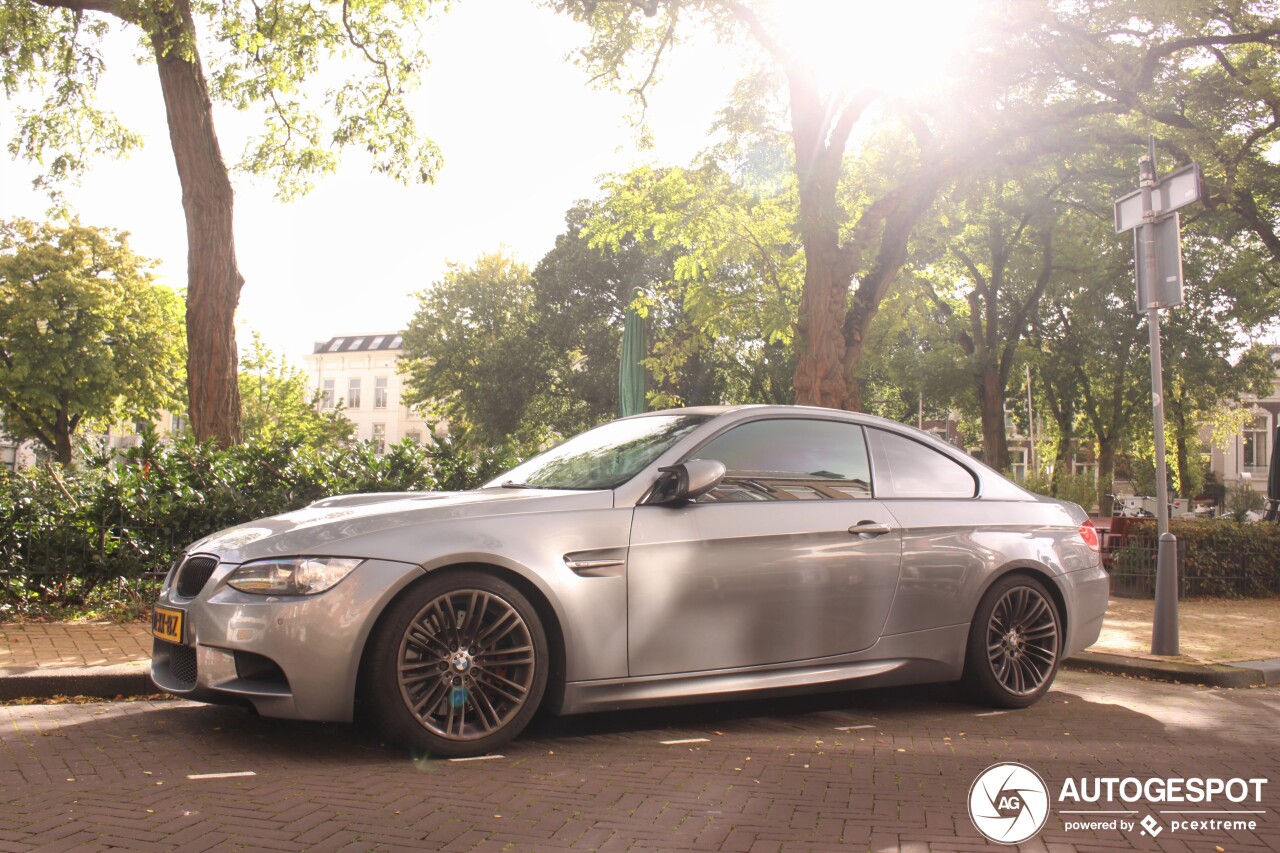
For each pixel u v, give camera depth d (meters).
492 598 3.94
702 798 3.45
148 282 36.25
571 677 4.07
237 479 7.98
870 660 4.79
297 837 2.94
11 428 34.44
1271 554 11.55
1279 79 15.30
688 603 4.32
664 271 38.88
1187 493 36.16
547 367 44.69
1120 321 28.28
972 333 28.42
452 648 3.89
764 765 3.94
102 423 36.25
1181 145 15.39
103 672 5.10
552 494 4.33
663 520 4.34
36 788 3.42
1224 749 4.44
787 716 4.93
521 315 46.84
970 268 27.20
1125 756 4.24
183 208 11.14
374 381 83.81
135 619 7.17
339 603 3.73
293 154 14.71
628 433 5.06
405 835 2.98
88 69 13.71
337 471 8.31
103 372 33.53
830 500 4.82
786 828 3.15
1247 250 25.55
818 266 11.84
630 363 13.66
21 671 5.09
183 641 3.93
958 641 5.09
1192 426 34.78
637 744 4.25
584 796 3.44
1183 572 11.35
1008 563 5.27
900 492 5.12
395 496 4.80
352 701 3.73
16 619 7.08
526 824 3.12
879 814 3.32
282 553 3.84
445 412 48.28
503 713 3.97
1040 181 19.95
